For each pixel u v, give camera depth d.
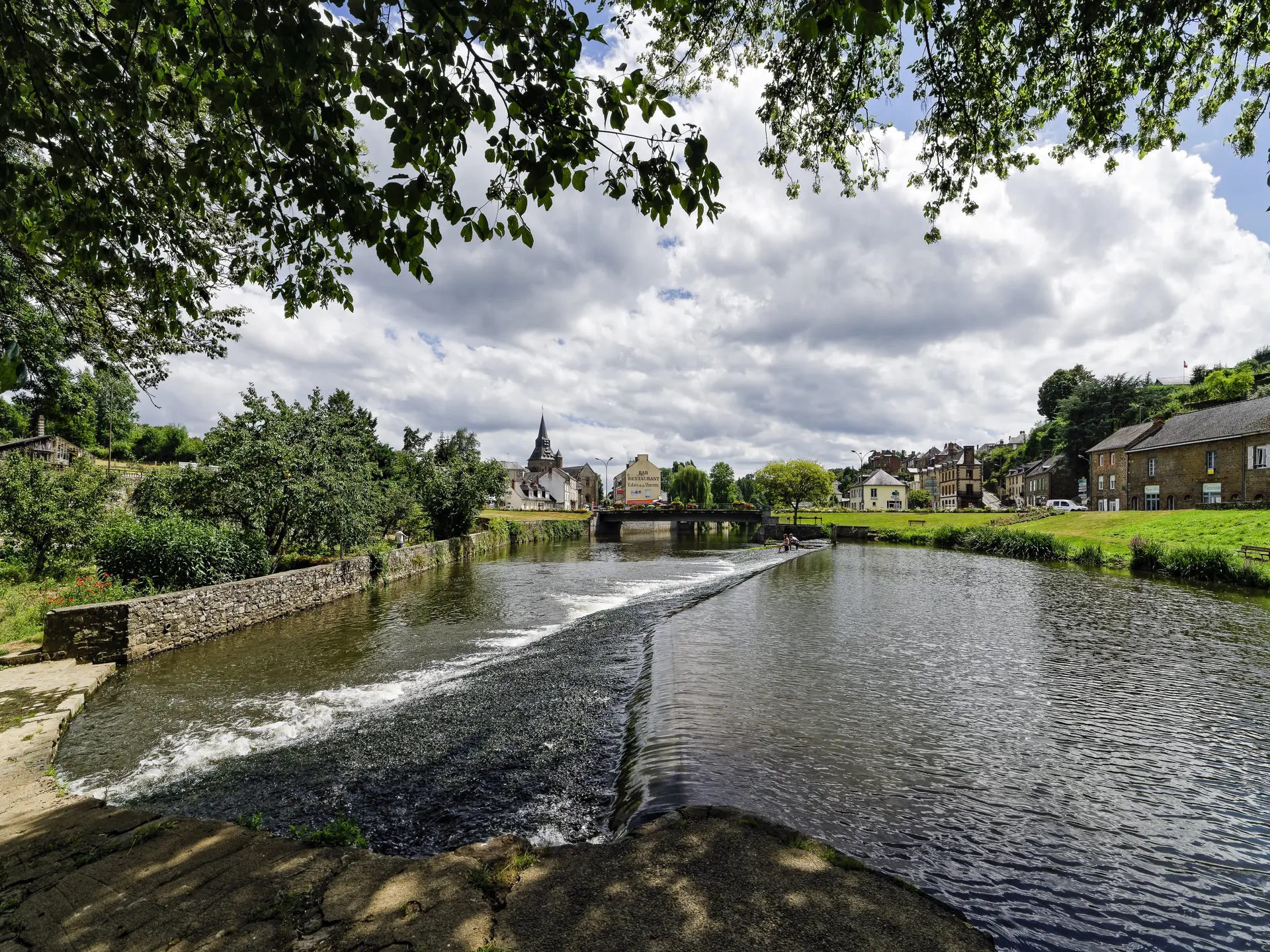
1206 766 5.39
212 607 11.55
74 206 4.34
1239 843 4.12
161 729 6.90
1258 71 5.27
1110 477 46.12
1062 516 41.06
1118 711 6.89
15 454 14.92
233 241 9.16
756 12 5.97
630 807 4.60
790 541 38.91
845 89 6.03
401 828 4.65
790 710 6.82
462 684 8.62
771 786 4.82
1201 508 33.59
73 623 9.02
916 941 2.68
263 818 4.82
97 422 55.69
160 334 5.48
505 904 2.88
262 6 2.63
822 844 3.63
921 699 7.26
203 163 4.05
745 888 3.07
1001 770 5.27
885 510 86.75
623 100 3.27
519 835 4.50
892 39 6.05
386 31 2.87
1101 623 12.27
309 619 13.85
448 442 47.53
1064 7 5.05
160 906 2.90
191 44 3.47
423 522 30.88
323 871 3.22
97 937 2.65
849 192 7.00
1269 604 14.60
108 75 3.47
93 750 6.29
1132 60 5.32
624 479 107.88
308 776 5.64
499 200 3.72
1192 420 39.16
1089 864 3.84
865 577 21.34
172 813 4.95
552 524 50.31
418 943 2.53
